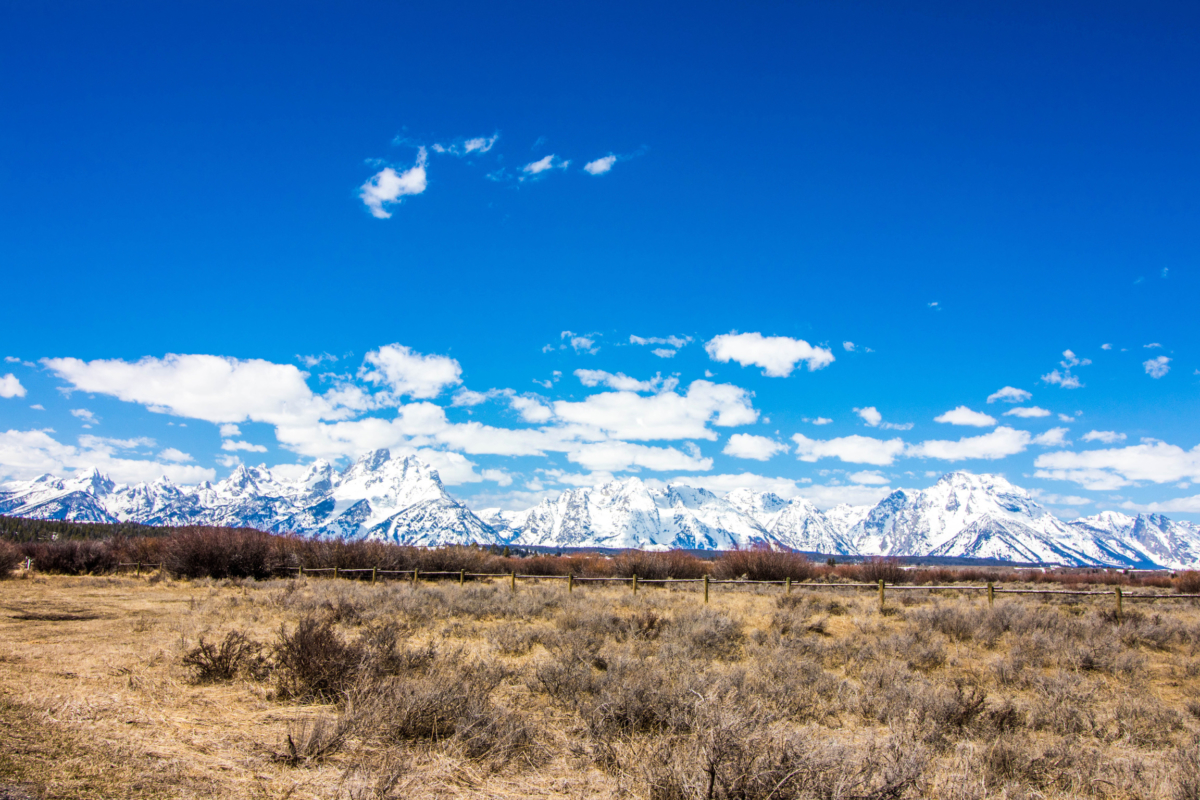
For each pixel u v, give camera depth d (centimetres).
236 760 571
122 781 489
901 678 1011
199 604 1883
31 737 574
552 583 3228
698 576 3769
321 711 757
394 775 540
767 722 668
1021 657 1230
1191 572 3672
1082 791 615
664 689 807
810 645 1301
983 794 568
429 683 750
